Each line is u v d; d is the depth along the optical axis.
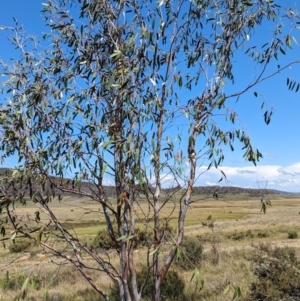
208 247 22.23
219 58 4.01
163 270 3.65
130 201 3.63
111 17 4.00
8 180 3.44
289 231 30.98
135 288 3.67
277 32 4.05
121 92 3.61
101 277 12.32
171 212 3.67
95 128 3.71
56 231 3.75
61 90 3.85
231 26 4.07
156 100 3.73
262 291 7.74
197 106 3.89
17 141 3.58
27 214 3.68
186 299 9.19
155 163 3.57
